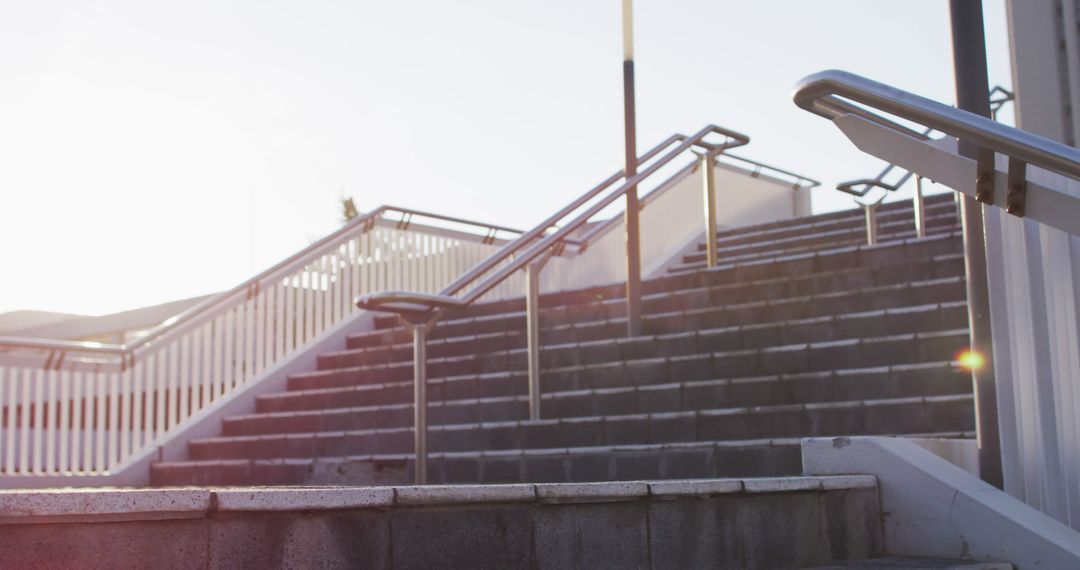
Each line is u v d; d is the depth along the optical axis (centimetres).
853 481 349
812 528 330
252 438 735
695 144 778
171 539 194
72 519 182
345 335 901
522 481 550
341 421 723
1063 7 605
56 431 778
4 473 696
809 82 303
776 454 486
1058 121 603
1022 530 328
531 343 619
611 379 645
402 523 230
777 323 631
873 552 353
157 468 746
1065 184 329
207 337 802
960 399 484
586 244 791
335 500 218
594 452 531
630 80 743
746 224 1281
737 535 303
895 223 985
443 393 708
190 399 798
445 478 577
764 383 567
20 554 175
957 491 343
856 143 323
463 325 827
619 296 809
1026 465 360
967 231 378
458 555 238
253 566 205
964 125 278
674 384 593
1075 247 346
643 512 278
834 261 741
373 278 937
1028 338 360
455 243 1022
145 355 759
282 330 855
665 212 1115
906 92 289
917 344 558
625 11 746
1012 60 622
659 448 514
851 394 543
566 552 259
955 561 336
